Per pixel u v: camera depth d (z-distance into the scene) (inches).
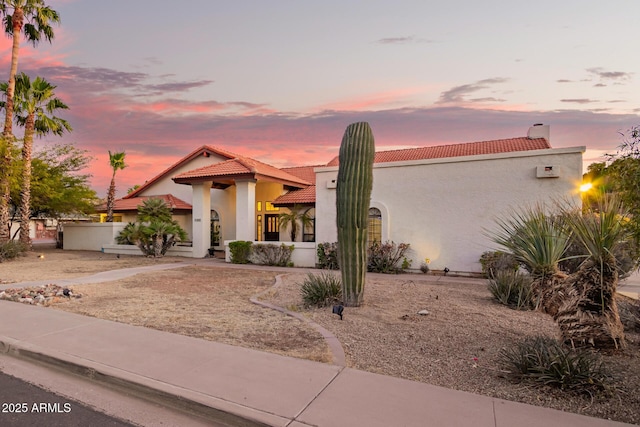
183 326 283.4
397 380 182.1
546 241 244.8
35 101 925.8
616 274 217.0
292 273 601.0
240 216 815.7
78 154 1127.6
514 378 186.9
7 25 899.4
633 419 149.5
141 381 179.2
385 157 920.3
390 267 602.2
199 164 1050.1
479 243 567.8
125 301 378.6
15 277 547.8
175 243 934.4
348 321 297.0
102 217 1212.5
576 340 216.7
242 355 214.7
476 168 572.4
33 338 245.3
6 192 843.4
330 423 143.7
